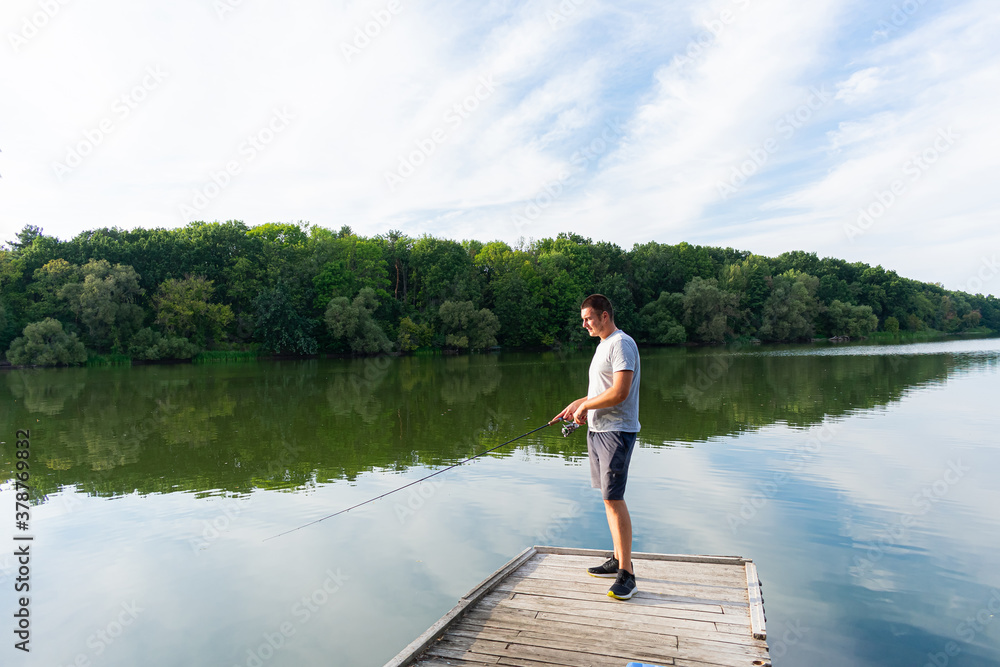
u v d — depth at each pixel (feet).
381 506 26.14
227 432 45.21
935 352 141.59
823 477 29.40
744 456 33.99
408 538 22.08
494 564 19.53
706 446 36.76
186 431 45.75
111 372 104.73
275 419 51.34
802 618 15.80
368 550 20.98
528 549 15.79
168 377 94.17
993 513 23.90
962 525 22.59
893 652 14.16
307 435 43.55
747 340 195.42
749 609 11.76
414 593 17.62
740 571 13.92
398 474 32.04
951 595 17.11
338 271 163.63
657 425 44.37
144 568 19.76
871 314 212.43
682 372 90.17
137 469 33.86
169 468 34.04
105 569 19.69
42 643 15.11
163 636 15.28
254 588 18.17
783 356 129.90
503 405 58.90
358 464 34.50
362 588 17.98
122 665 13.96
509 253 189.78
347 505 26.50
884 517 23.54
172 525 24.08
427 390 73.00
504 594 12.89
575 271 195.62
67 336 118.01
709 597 12.41
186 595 17.72
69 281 125.08
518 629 11.25
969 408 51.42
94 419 52.01
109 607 17.04
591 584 13.29
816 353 141.49
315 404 60.90
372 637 15.23
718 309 184.55
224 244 153.79
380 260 180.65
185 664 13.89
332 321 143.95
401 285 192.85
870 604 16.52
